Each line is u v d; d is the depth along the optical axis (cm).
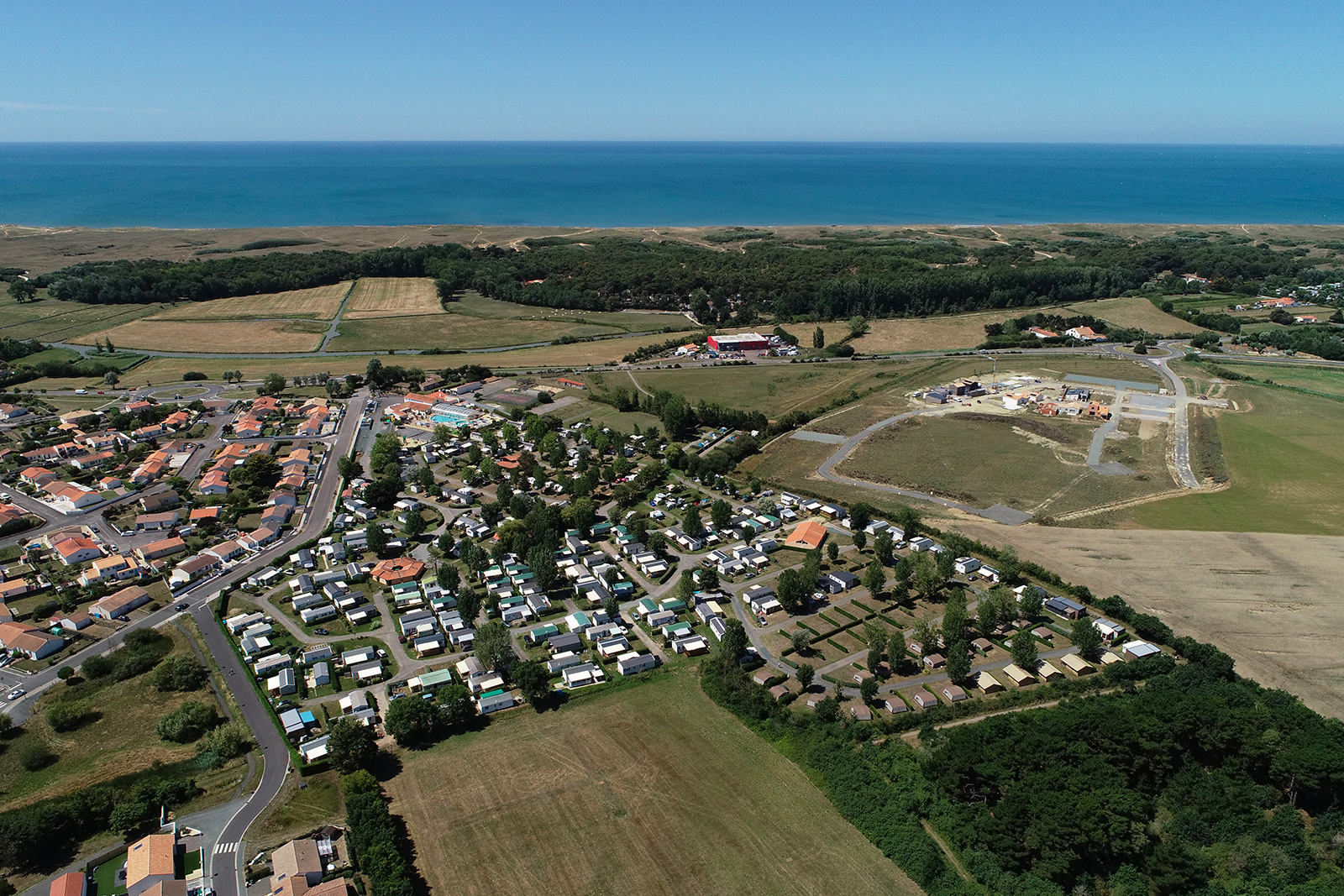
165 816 9438
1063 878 8631
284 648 13025
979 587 14825
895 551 16112
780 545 16525
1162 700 10538
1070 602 13738
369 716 11300
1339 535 16050
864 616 13962
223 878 8588
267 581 15012
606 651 12862
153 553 15762
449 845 9044
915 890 8512
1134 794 9069
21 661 12600
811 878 8644
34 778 10062
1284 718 10056
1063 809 8850
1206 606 13662
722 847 9031
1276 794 9556
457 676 12400
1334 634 12756
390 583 14988
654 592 14925
